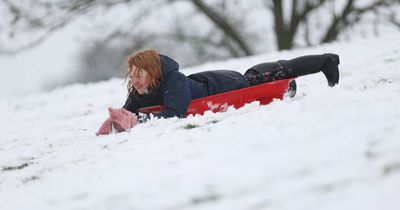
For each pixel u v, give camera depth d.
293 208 6.94
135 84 13.80
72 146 13.55
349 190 7.07
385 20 60.47
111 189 9.02
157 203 8.02
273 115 11.73
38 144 15.88
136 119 13.81
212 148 10.16
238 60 35.22
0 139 19.00
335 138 9.01
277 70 14.75
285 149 9.06
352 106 10.92
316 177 7.68
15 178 11.62
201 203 7.73
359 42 33.22
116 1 58.31
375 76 16.30
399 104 10.41
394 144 8.20
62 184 10.03
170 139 11.60
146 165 9.94
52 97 32.59
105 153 11.72
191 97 14.05
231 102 14.28
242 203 7.41
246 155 9.25
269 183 7.86
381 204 6.57
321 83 18.09
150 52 13.74
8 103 33.38
